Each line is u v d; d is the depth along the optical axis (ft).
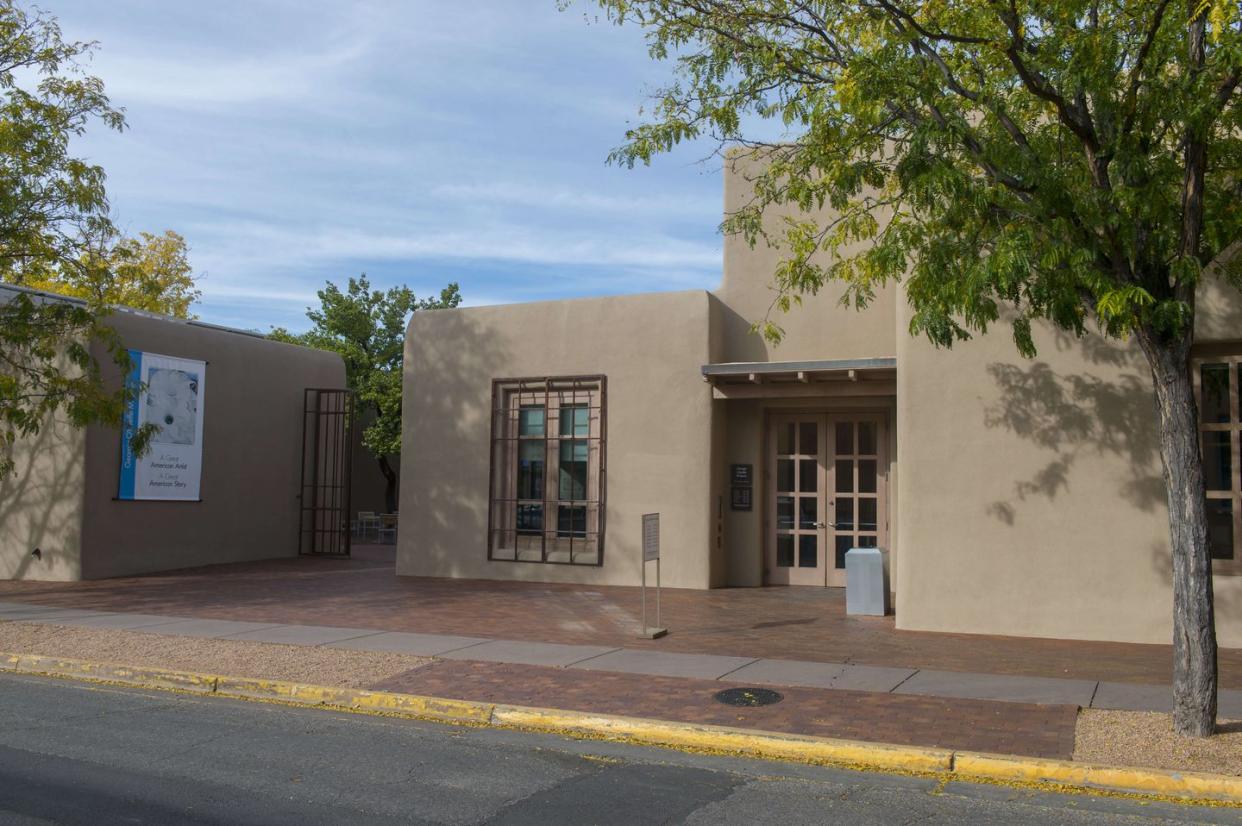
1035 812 20.08
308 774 22.18
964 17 30.09
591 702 28.25
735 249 55.88
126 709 28.86
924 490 40.78
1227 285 37.04
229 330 73.56
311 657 34.45
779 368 49.75
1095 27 27.04
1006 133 29.96
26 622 42.04
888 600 46.19
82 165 49.80
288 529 74.33
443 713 28.22
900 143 32.50
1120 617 38.01
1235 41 24.49
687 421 54.03
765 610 46.03
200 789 20.90
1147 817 19.86
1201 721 23.71
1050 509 39.17
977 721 25.96
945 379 40.86
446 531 60.03
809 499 54.75
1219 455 37.58
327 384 78.48
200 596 51.21
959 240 29.53
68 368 59.52
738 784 21.88
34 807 19.57
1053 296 27.07
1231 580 36.76
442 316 61.36
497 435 59.26
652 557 39.63
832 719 26.27
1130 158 26.37
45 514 59.88
